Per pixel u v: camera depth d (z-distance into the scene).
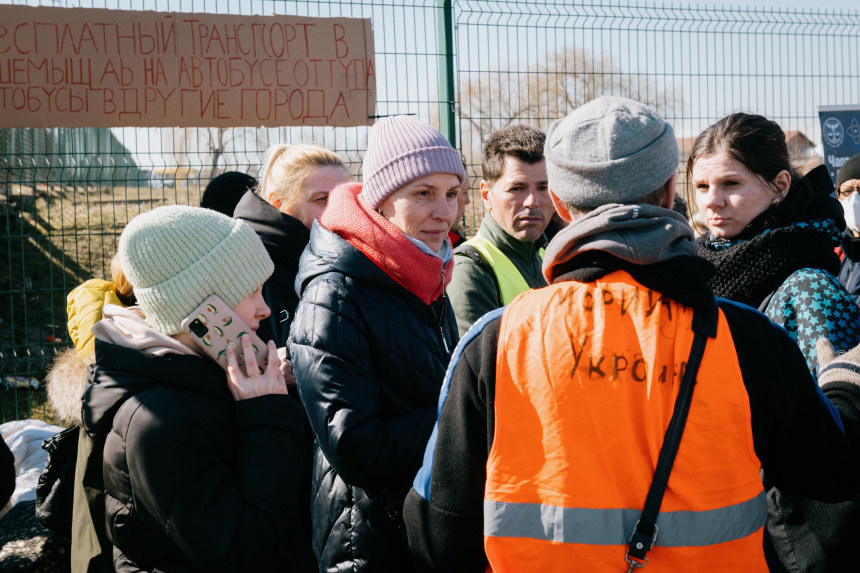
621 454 1.18
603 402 1.19
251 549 1.57
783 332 1.31
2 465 1.77
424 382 1.78
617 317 1.23
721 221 2.03
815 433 1.30
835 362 1.53
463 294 2.64
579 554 1.17
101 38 4.64
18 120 4.56
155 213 1.72
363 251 1.80
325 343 1.69
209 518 1.54
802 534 1.63
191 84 4.75
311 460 2.07
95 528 1.79
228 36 4.79
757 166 1.98
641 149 1.26
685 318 1.22
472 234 5.33
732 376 1.21
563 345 1.22
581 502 1.17
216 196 3.23
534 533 1.20
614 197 1.26
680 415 1.18
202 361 1.69
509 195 2.71
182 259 1.68
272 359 1.73
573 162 1.29
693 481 1.17
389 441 1.66
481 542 1.30
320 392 1.66
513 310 1.30
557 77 5.23
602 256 1.26
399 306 1.81
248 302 1.74
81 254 7.00
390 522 1.70
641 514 1.17
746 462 1.21
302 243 2.47
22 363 5.80
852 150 5.88
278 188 2.58
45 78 4.58
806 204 2.03
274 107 4.86
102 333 1.73
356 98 4.97
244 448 1.66
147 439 1.55
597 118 1.30
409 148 1.85
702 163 2.05
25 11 4.55
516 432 1.22
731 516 1.18
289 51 4.87
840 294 1.79
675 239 1.25
